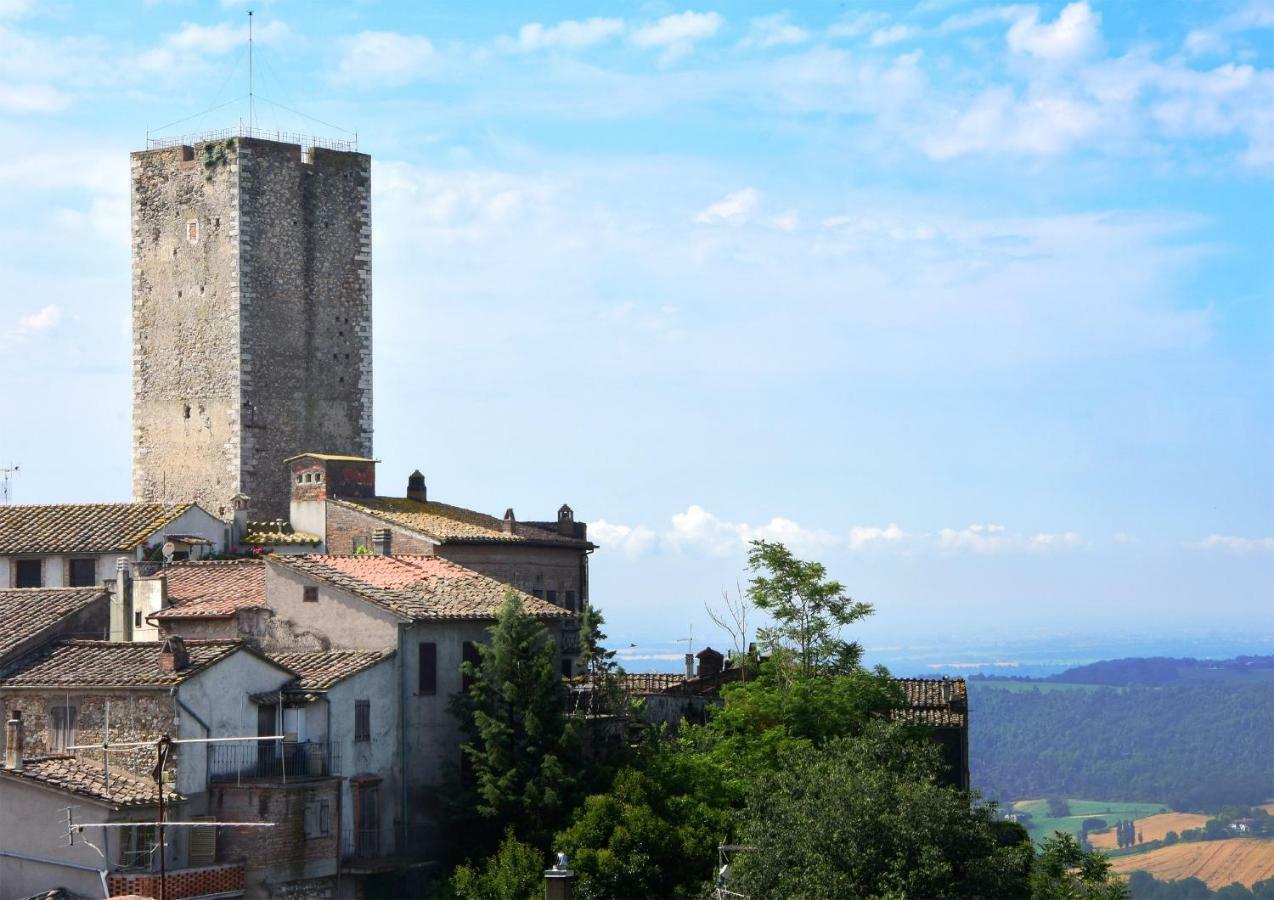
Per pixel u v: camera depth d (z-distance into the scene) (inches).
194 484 4426.7
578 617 3550.7
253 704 2952.8
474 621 3294.8
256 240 4407.0
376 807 3085.6
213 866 2758.4
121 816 2701.8
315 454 4274.1
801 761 3002.0
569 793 3085.6
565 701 3198.8
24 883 2716.5
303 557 3408.0
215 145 4419.3
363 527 3976.4
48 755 2849.4
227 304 4387.3
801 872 2701.8
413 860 3041.3
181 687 2837.1
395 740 3149.6
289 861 2861.7
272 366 4419.3
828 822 2733.8
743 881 2733.8
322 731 3011.8
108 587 3385.8
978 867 2748.5
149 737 2844.5
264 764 2955.2
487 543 3924.7
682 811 3085.6
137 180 4520.2
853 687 3462.1
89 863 2684.5
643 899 2930.6
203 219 4434.1
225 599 3417.8
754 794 2957.7
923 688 3772.1
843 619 3614.7
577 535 4306.1
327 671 3075.8
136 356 4512.8
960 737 3607.3
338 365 4532.5
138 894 2640.3
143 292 4507.9
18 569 3828.7
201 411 4424.2
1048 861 3107.8
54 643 3105.3
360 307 4576.8
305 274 4485.7
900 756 3043.8
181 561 3705.7
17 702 2938.0
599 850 2947.8
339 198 4544.8
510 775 3070.9
